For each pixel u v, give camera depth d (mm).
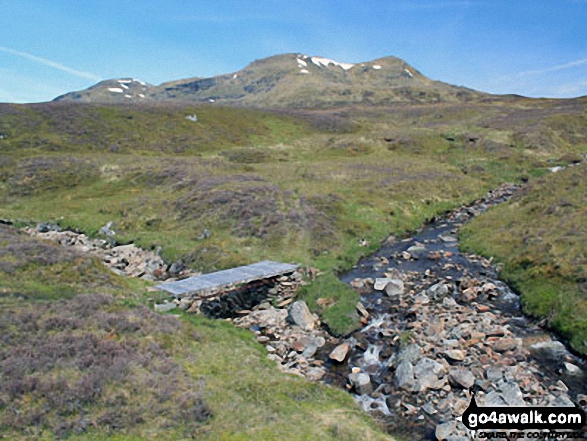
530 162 70688
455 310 21953
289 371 16750
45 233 38781
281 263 29234
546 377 15672
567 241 26156
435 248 35125
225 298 24125
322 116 112312
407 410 14156
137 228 39188
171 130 83438
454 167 67938
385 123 115688
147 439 10672
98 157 63719
